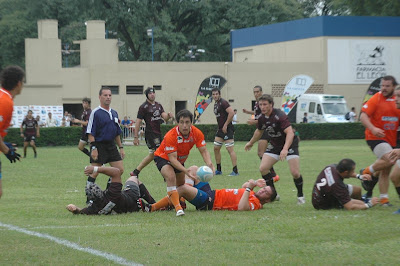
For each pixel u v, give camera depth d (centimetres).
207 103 8700
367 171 2961
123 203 2775
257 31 16312
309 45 14675
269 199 2906
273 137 3128
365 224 2380
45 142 10362
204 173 2839
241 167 5591
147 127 4334
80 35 17588
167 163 2755
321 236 2167
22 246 2058
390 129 2955
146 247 2027
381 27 14525
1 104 2028
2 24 18138
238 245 2041
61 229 2381
